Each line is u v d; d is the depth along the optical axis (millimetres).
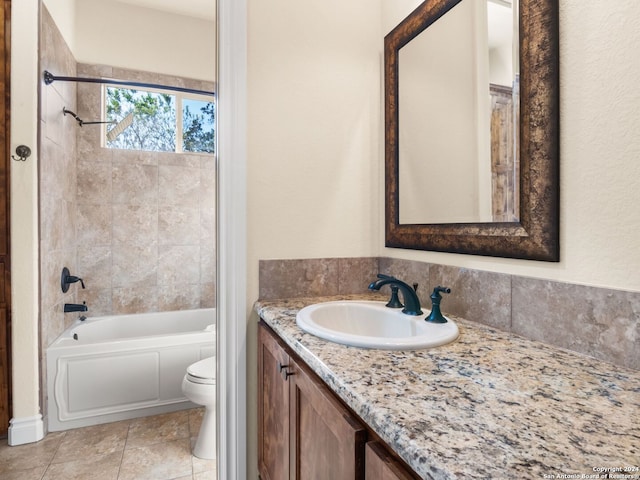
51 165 2260
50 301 2236
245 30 1366
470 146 1118
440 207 1257
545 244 874
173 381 2422
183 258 3182
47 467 1785
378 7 1611
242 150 1369
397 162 1486
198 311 3125
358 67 1569
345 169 1549
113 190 2936
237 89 1355
